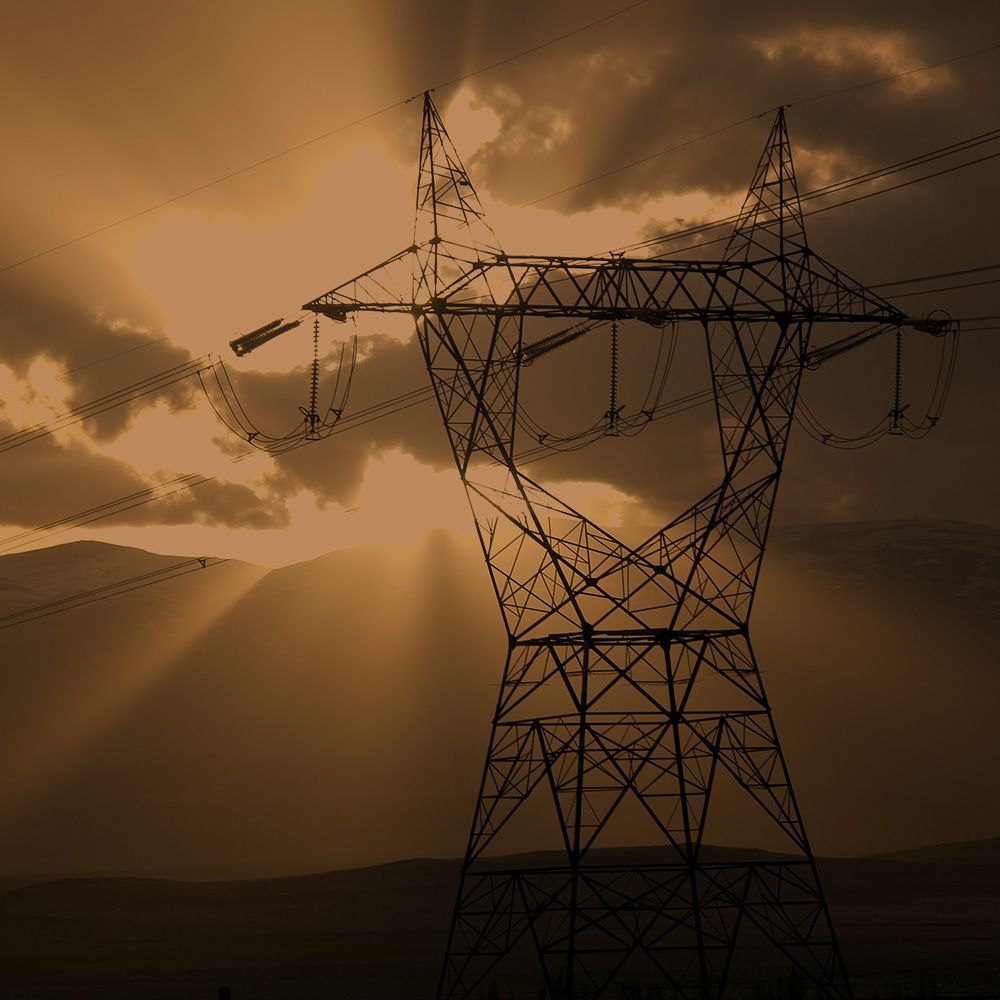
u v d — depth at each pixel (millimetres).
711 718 72938
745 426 72812
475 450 72375
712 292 72312
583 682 71312
